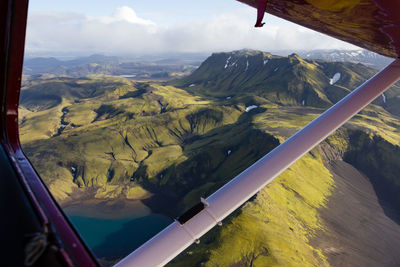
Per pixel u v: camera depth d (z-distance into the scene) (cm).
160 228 19150
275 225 14425
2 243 160
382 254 15238
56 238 154
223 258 11944
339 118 744
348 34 711
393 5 387
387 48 753
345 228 16700
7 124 363
